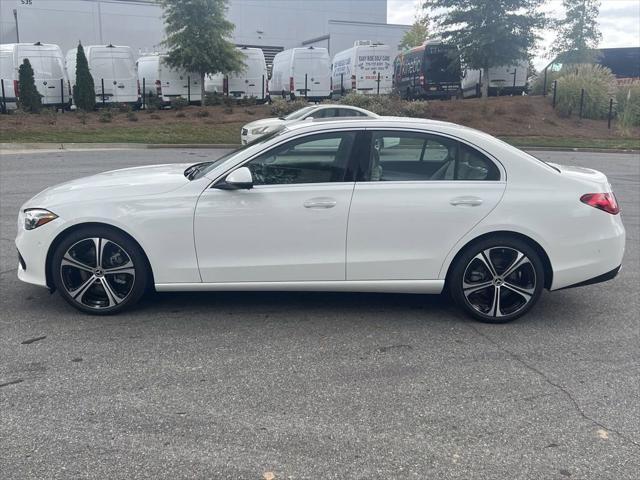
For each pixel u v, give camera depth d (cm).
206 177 464
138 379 378
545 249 468
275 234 457
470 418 340
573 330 473
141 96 2580
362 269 466
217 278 464
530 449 312
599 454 308
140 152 1741
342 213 456
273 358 412
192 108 2469
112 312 479
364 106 2322
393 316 495
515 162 471
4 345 424
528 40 2533
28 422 327
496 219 462
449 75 2759
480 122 2348
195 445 309
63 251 463
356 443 313
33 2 3275
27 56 2284
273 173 462
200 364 400
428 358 417
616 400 363
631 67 3397
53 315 482
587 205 468
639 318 502
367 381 381
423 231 462
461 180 468
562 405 356
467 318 493
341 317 491
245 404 350
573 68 2709
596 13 2944
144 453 301
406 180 465
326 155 464
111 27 3466
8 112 2242
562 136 2275
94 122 2155
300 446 310
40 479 280
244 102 2609
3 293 532
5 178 1207
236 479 283
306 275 465
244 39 4188
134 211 455
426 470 292
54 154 1645
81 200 459
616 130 2383
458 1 2558
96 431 320
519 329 474
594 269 475
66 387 366
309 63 2656
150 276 475
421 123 472
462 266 471
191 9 2419
